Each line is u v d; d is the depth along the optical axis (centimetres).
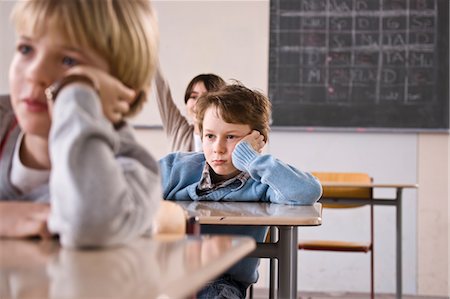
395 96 539
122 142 93
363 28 540
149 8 100
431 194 541
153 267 69
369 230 541
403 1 539
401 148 540
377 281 542
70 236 81
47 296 53
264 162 232
